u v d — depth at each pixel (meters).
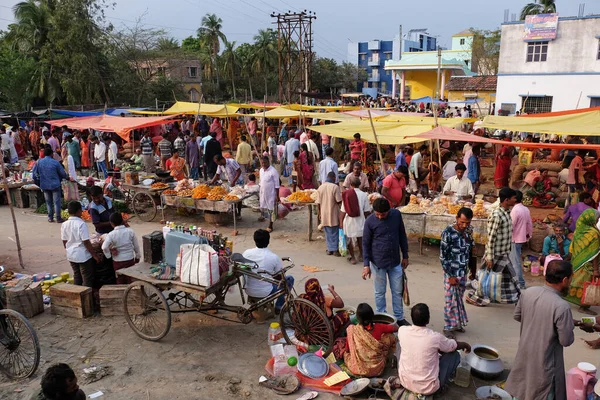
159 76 45.00
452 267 5.82
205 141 17.33
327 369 5.14
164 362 5.44
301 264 8.71
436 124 12.42
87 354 5.61
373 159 18.98
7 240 10.22
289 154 16.81
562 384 3.81
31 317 6.55
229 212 11.70
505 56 29.36
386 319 5.73
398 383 4.69
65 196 12.70
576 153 13.22
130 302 6.11
